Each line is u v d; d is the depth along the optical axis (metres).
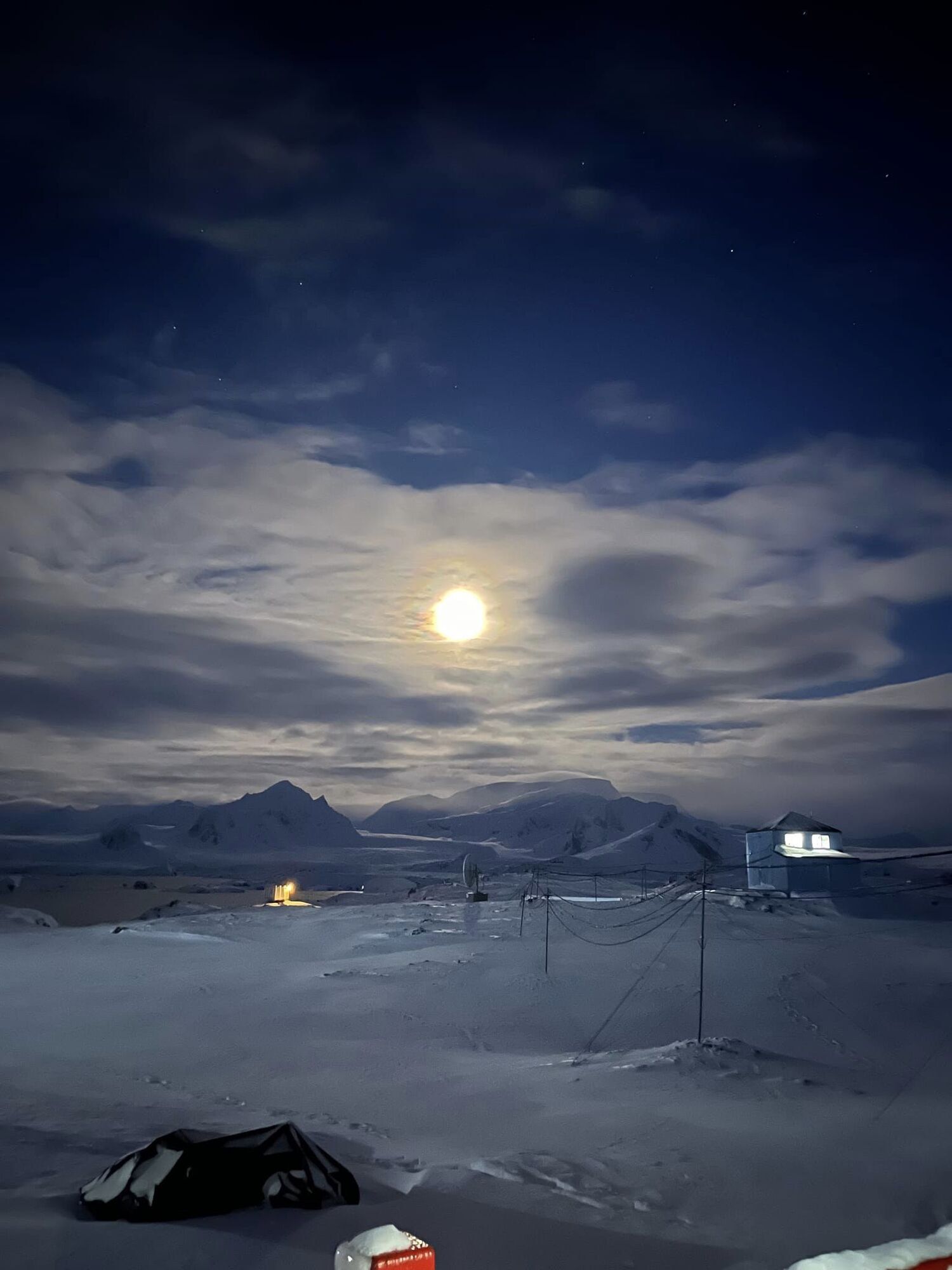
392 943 55.88
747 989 41.53
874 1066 30.25
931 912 66.38
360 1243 4.59
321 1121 18.59
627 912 65.19
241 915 74.69
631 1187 13.68
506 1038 33.97
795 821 82.06
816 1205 13.20
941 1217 12.68
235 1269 8.67
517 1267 9.86
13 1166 12.59
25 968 50.38
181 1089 23.86
